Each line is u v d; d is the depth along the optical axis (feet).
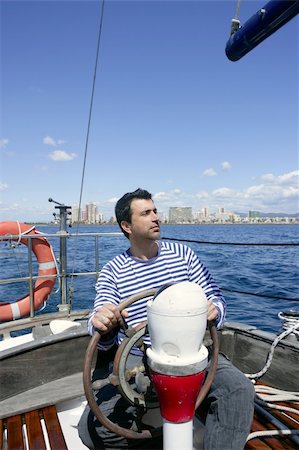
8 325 12.35
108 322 4.56
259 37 4.79
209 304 4.95
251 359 8.18
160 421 5.32
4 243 15.52
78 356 7.92
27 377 7.39
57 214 15.23
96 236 14.29
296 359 7.32
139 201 5.89
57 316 13.10
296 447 5.70
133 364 5.48
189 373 3.79
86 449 5.88
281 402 7.05
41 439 5.85
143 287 5.95
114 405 5.39
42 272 15.84
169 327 3.72
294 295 23.22
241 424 4.84
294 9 4.11
